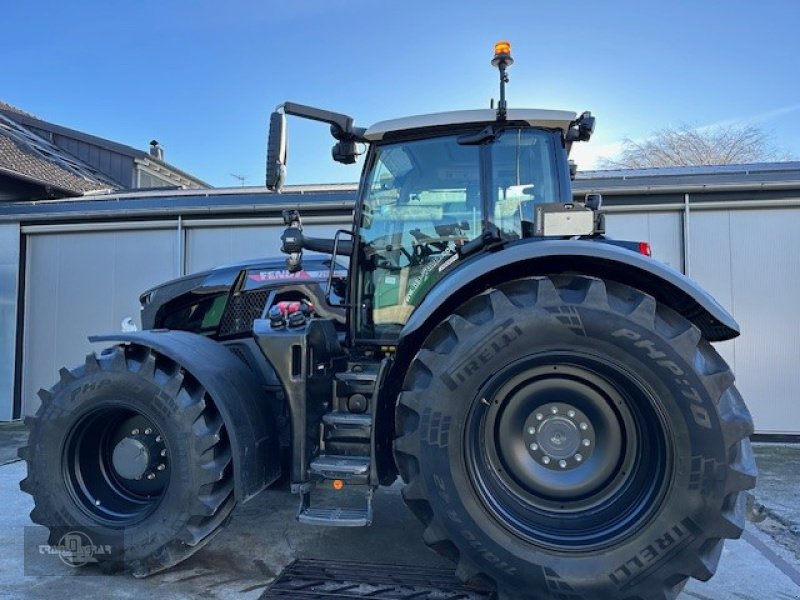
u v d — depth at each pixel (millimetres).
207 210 8156
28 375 8750
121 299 8570
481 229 3252
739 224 7207
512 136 3225
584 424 2543
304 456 2855
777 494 4793
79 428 3098
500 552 2381
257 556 3369
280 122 3037
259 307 3955
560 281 2527
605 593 2322
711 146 20469
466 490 2428
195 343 3230
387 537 3680
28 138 13039
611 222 7441
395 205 3385
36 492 3074
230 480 3012
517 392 2568
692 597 2941
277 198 7961
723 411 2299
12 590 2914
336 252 3717
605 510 2490
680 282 2391
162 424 2963
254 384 3268
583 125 3291
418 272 3355
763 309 7160
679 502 2289
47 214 8531
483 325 2455
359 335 3422
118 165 14070
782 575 3211
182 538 2912
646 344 2326
